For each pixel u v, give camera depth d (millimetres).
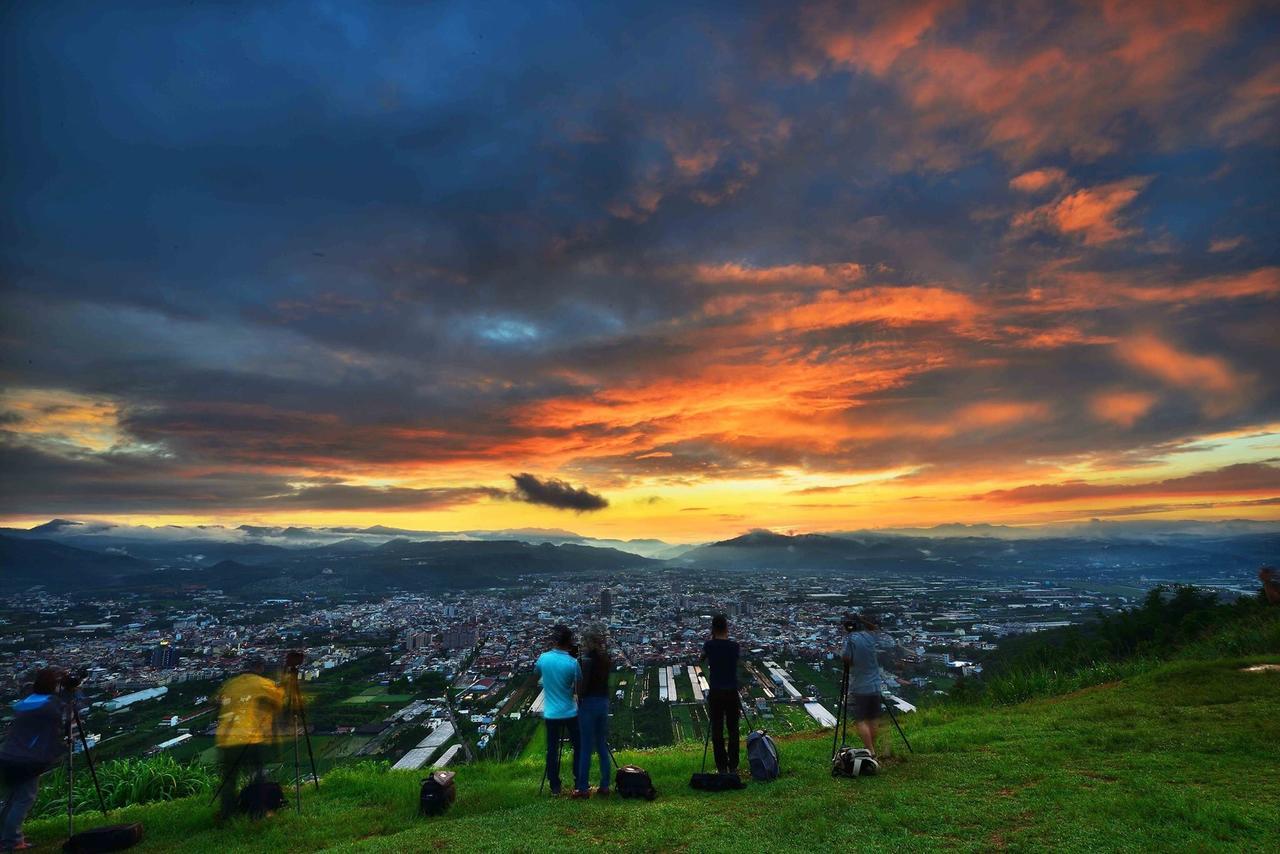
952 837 6859
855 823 7418
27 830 9391
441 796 9430
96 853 8258
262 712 9633
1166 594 41812
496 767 12680
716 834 7414
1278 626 17953
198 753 13219
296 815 9531
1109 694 14367
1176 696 12906
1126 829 6695
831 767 9758
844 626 10461
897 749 10836
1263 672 13703
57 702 8672
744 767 10617
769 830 7406
